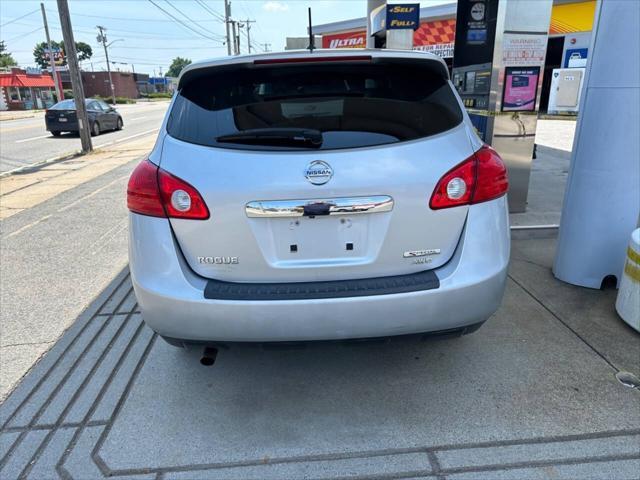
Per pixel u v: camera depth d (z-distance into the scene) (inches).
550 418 95.9
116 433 95.0
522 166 223.3
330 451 89.4
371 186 84.0
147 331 133.0
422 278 88.6
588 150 141.7
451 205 87.5
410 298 86.1
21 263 189.9
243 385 109.0
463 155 88.1
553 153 403.5
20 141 685.3
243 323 86.0
